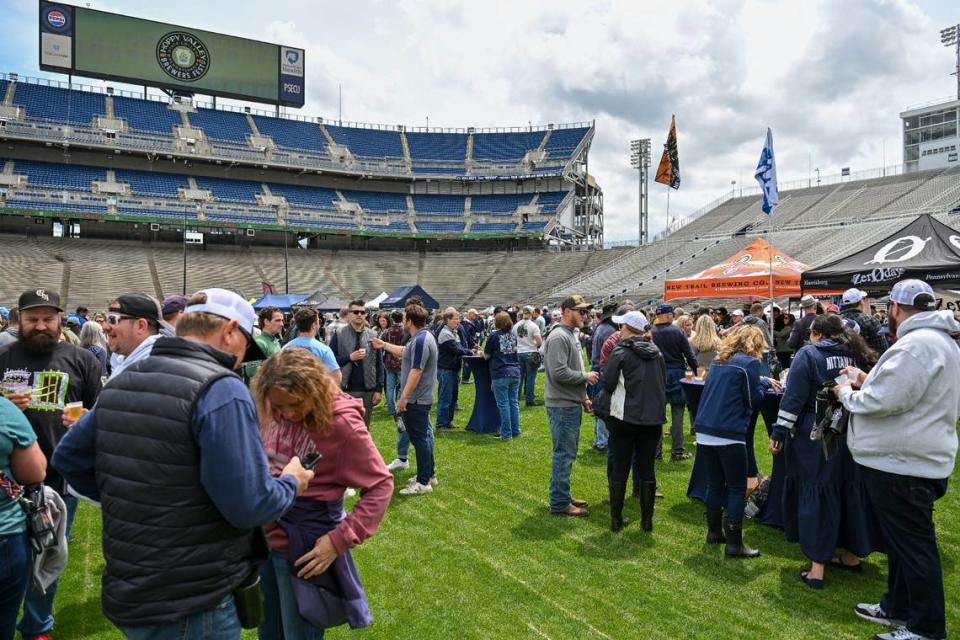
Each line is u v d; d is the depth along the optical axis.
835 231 36.69
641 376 5.08
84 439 2.12
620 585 4.25
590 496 6.26
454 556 4.75
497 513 5.74
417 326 6.31
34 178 39.19
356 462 2.44
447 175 51.50
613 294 38.25
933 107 49.72
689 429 9.52
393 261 47.78
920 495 3.42
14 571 2.63
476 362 9.48
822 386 4.33
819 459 4.30
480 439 8.92
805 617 3.81
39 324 3.76
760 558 4.71
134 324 3.33
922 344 3.39
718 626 3.70
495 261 47.94
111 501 1.95
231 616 2.06
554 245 50.25
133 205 40.28
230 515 1.91
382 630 3.66
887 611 3.72
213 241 44.88
